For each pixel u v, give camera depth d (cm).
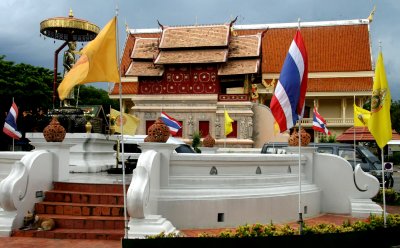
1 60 4353
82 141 1750
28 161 1107
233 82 4697
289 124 998
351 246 895
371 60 5850
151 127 1130
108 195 1116
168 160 1121
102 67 954
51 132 1199
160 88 4547
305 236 848
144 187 969
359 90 5597
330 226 965
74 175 1554
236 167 1225
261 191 1241
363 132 3422
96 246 945
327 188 1488
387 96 1057
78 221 1050
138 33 6412
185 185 1144
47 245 952
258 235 873
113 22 962
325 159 1491
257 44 4478
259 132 4550
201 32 4531
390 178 2344
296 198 1332
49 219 1052
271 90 5372
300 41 1012
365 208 1441
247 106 4391
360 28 6188
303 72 1012
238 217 1182
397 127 8075
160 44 4506
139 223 969
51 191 1155
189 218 1122
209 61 4338
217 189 1173
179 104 4500
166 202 1097
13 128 1705
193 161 1158
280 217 1275
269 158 1291
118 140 1719
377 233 942
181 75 4512
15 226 1048
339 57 5966
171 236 845
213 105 4425
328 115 5897
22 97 4209
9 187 1036
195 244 802
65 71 1861
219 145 4372
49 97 4400
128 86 5834
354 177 1470
